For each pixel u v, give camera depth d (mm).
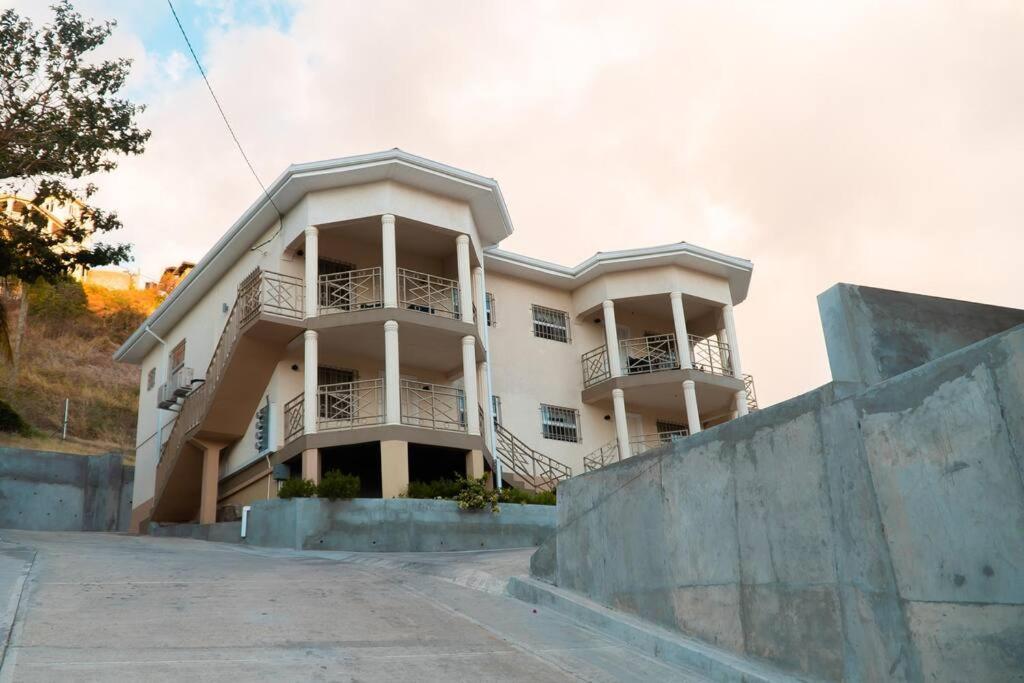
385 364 20859
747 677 6109
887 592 5426
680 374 24203
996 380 4836
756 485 6734
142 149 16547
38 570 9500
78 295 47781
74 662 5797
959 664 4891
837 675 5754
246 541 17719
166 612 7719
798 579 6199
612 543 8500
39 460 28500
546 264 25172
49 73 15680
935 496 5156
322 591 9445
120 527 30062
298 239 20297
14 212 17031
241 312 19969
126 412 41812
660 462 7945
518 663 6668
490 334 24156
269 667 6039
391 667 6289
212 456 21172
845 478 5875
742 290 27062
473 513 17609
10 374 38688
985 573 4793
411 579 10828
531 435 23922
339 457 19641
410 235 21438
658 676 6480
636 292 25203
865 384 6062
